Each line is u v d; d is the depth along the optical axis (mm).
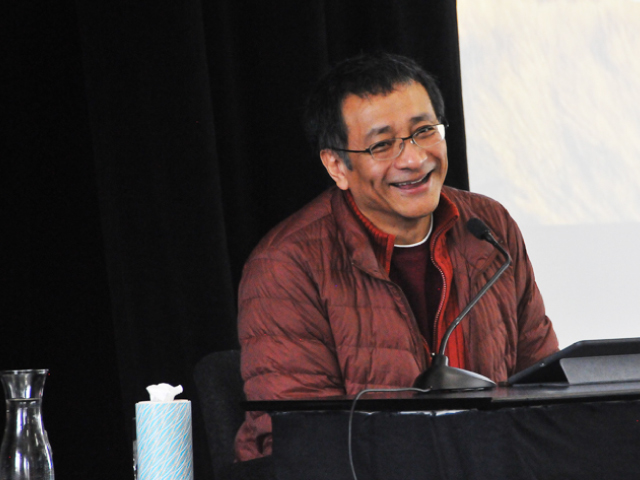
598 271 8219
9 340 6762
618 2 8398
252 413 5020
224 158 7562
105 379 7152
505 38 8367
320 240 5582
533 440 2736
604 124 8344
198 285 7027
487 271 5684
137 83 7051
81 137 7262
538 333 5977
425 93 5352
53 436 6945
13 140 6961
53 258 7141
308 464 2930
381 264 5555
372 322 5344
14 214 6895
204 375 5496
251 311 5477
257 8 7633
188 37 7117
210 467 6887
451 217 5582
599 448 2801
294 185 7551
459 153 7703
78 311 7145
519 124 8320
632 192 8297
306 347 5332
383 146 5281
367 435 2850
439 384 3406
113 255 6922
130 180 6984
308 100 5711
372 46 7855
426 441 2758
